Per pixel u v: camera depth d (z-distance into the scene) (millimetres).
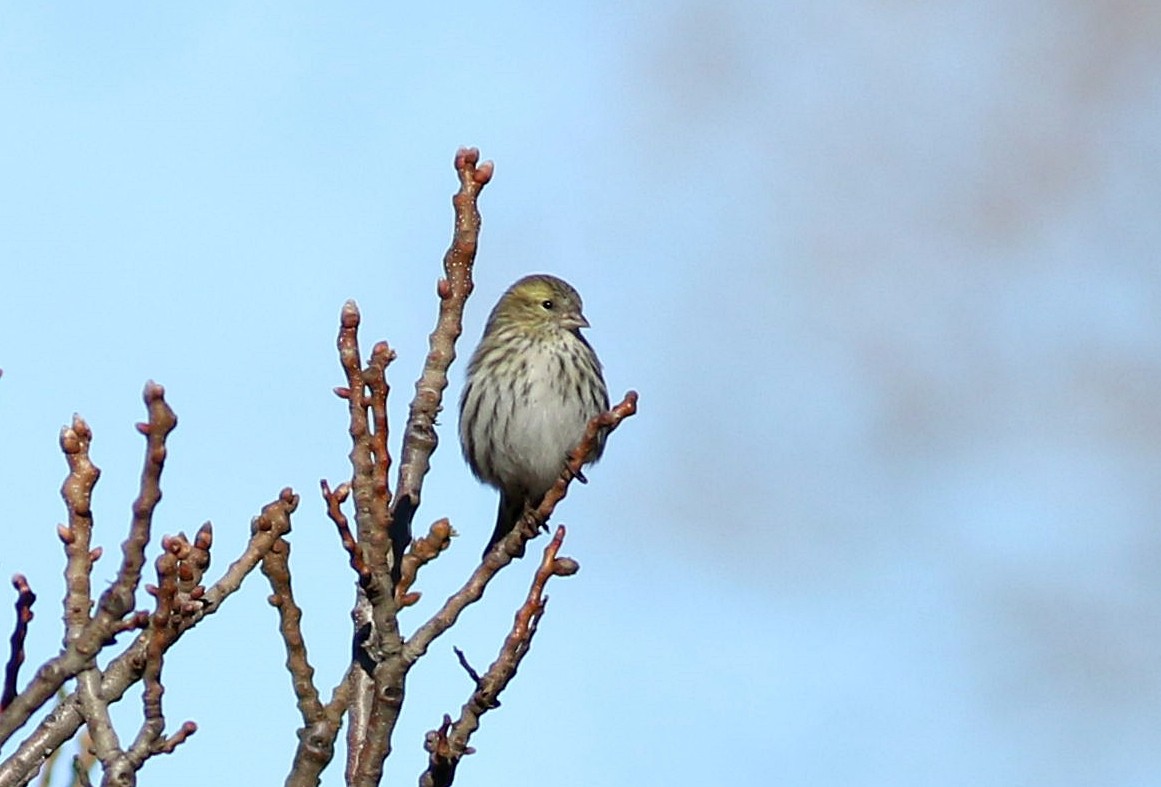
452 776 10297
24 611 9344
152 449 9094
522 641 10406
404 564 10469
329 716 9922
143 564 9195
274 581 9984
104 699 9188
